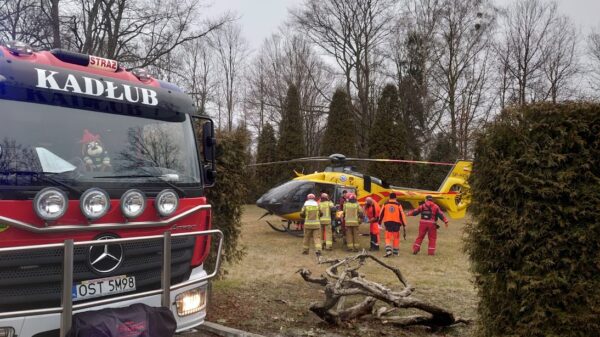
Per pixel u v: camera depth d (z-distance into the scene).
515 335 4.38
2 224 3.22
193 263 4.46
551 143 4.25
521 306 4.37
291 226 18.97
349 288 6.19
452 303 7.55
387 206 12.88
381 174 30.08
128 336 3.51
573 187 4.21
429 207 13.05
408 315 6.75
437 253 13.36
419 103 35.22
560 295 4.19
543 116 4.36
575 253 4.20
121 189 3.91
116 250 3.76
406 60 36.69
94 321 3.40
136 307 3.70
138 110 4.43
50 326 3.37
